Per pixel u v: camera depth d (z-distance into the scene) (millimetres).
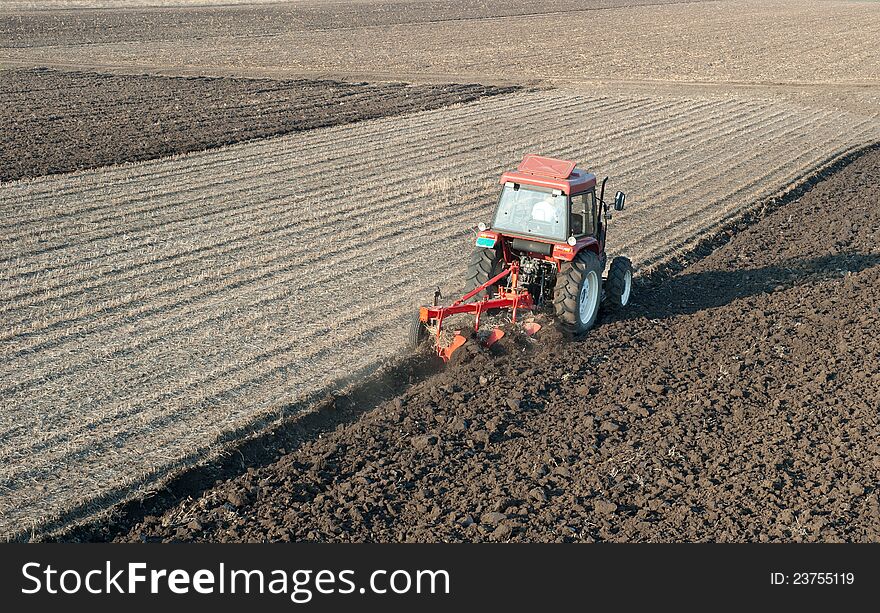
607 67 55469
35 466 10719
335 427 12414
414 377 14000
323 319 15633
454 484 10641
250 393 12789
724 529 9703
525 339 14680
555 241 14391
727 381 13359
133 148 30281
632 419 12172
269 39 68188
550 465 11055
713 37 73188
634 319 15961
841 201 25531
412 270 18438
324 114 37719
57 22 75500
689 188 26312
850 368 13820
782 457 11055
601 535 9664
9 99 39750
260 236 20750
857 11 103875
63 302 16266
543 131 35031
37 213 22250
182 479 10750
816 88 48094
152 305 16125
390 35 72062
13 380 13008
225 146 31141
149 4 97875
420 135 33688
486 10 97312
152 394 12641
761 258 20078
